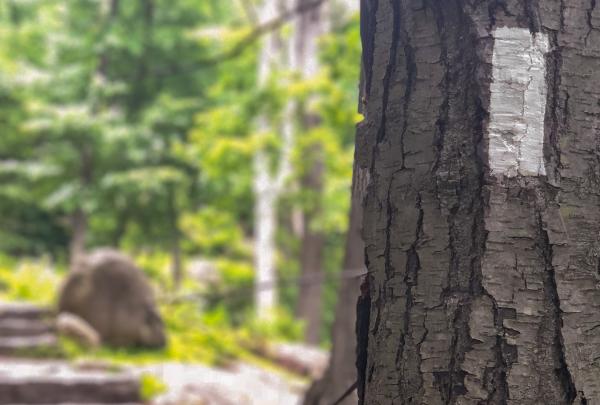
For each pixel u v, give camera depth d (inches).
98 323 366.3
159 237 619.2
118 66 586.9
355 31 341.7
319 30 583.8
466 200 63.2
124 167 572.4
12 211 692.7
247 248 753.0
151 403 287.9
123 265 374.0
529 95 62.7
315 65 578.6
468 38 64.3
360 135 70.7
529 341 61.0
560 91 63.1
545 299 61.4
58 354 332.2
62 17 600.4
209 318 467.8
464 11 64.6
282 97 474.0
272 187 597.6
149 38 567.2
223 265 660.1
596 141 63.0
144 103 591.2
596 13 63.7
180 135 579.2
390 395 65.4
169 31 568.4
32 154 655.1
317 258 613.3
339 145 516.7
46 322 362.0
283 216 797.9
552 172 62.4
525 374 60.8
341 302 178.2
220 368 388.8
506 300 61.3
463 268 62.7
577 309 61.3
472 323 61.7
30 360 324.5
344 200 508.7
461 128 64.0
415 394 63.8
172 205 588.4
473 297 62.0
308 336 609.9
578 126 62.8
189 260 717.3
